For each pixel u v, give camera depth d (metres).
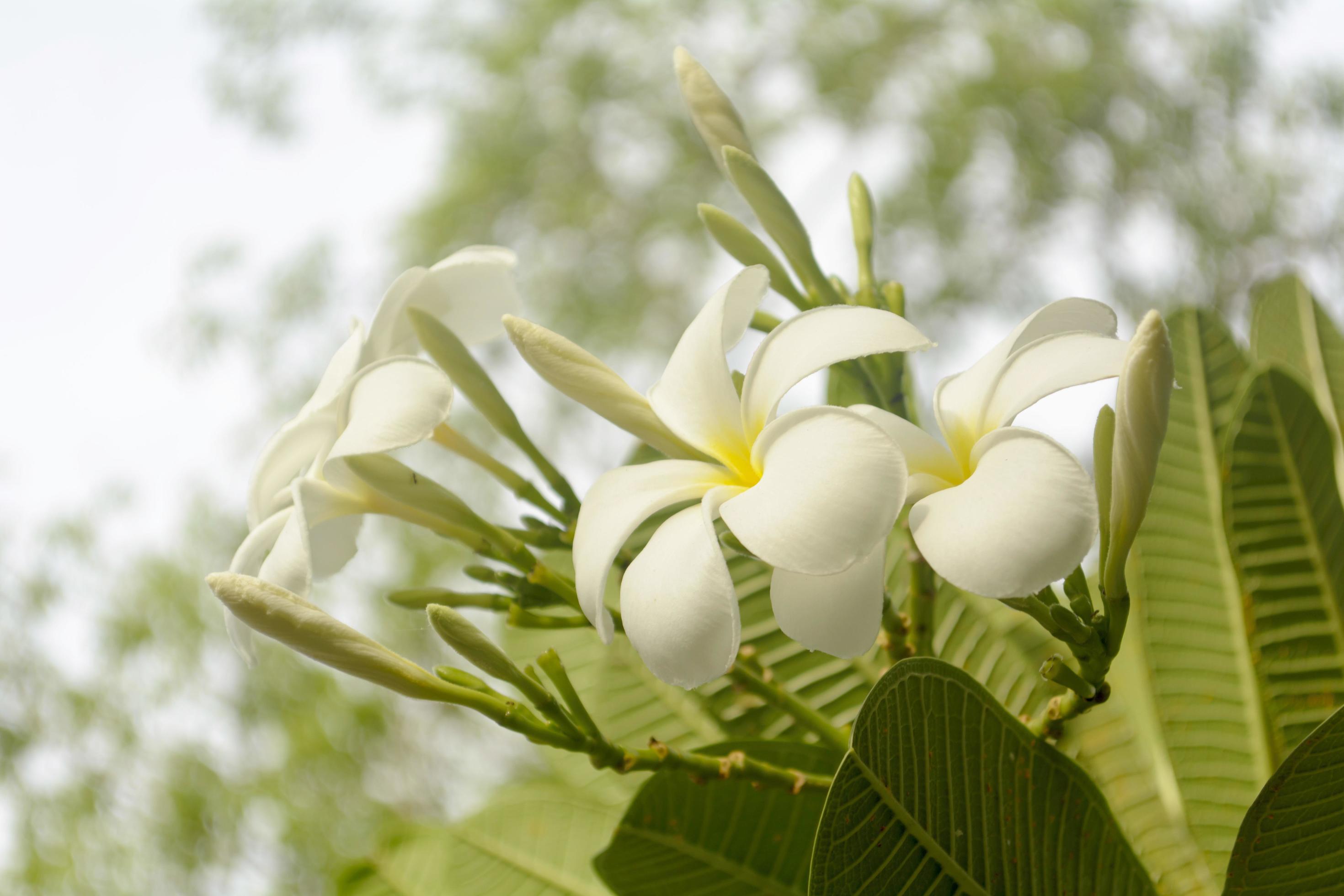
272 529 0.91
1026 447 0.83
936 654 0.99
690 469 0.86
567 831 1.02
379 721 4.15
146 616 3.98
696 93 0.96
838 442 0.83
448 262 0.94
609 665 1.02
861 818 0.84
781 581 0.85
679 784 0.89
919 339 0.84
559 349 0.88
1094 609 0.86
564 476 0.94
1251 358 0.99
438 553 4.33
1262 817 0.85
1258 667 0.91
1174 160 4.68
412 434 0.87
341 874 1.04
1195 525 0.95
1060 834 0.86
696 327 0.87
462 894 1.01
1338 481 0.94
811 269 0.95
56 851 3.82
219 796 3.93
